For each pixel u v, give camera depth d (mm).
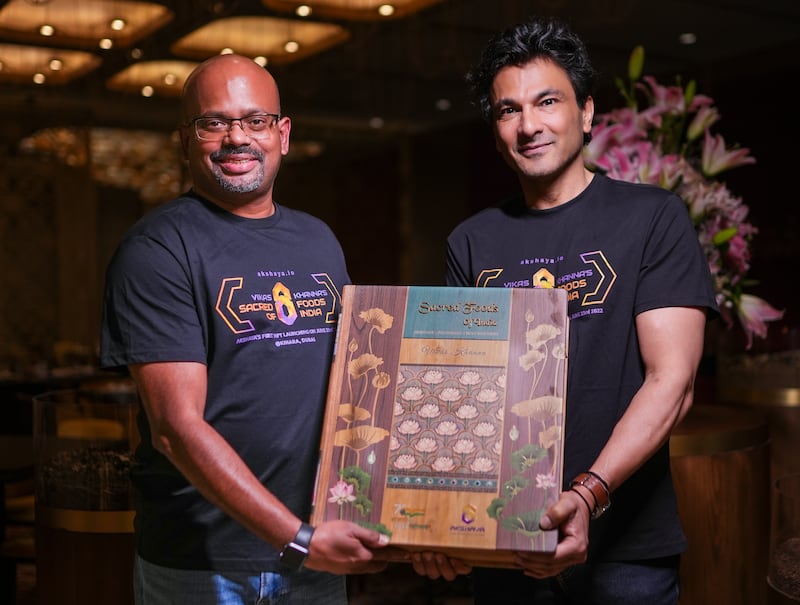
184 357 1623
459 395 1578
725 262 2604
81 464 2432
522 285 1812
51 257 9891
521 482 1496
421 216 11875
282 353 1723
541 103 1755
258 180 1734
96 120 9977
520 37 1767
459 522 1479
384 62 8336
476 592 1853
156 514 1747
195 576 1713
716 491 2439
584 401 1730
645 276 1731
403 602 3703
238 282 1713
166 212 1732
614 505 1735
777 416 3180
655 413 1607
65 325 9961
